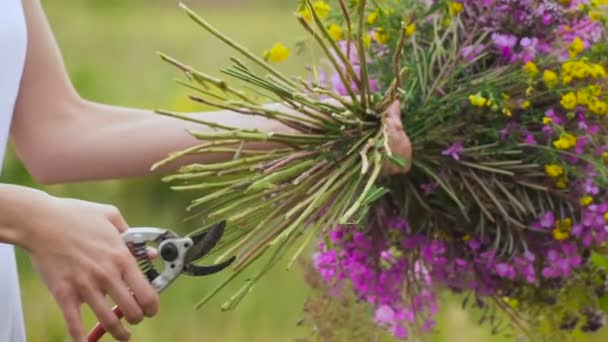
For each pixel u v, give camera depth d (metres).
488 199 3.70
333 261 3.82
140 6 21.33
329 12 3.86
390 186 3.73
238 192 3.33
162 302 7.23
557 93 3.74
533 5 3.78
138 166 3.38
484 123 3.68
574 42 3.70
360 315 3.97
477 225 3.74
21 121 3.34
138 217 8.98
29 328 6.59
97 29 18.16
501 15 3.80
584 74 3.65
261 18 20.44
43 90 3.35
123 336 2.67
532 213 3.75
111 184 9.12
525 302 3.99
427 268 3.86
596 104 3.63
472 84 3.67
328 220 3.34
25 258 7.55
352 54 3.82
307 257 4.05
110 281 2.63
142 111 3.43
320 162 3.39
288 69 7.76
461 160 3.66
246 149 3.41
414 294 3.87
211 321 7.03
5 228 2.62
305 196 3.36
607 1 3.82
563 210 3.73
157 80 13.84
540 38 3.82
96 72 13.25
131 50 16.72
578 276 3.94
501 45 3.75
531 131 3.74
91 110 3.39
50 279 2.63
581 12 3.83
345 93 3.72
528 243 3.78
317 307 3.99
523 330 3.99
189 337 6.87
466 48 3.76
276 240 3.11
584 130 3.70
